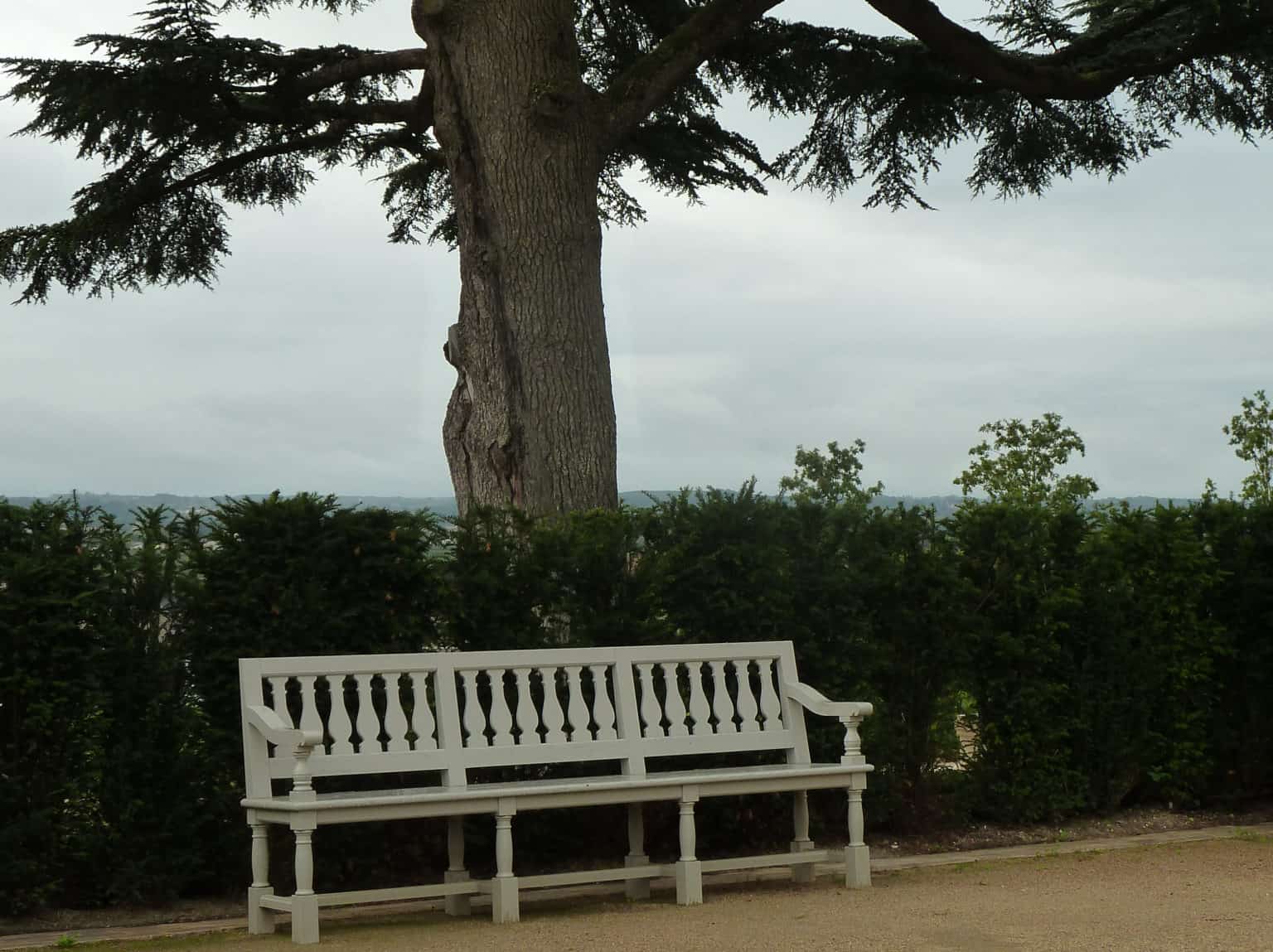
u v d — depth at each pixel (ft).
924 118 47.55
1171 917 20.72
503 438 38.45
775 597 29.30
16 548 24.50
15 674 23.50
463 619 27.07
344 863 26.40
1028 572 33.42
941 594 31.76
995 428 106.93
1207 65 46.01
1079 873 26.48
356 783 26.76
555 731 25.12
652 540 29.50
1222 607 36.22
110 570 24.79
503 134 38.96
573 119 39.40
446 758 23.95
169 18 42.50
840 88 46.42
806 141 49.11
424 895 22.38
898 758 31.63
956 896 23.77
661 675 28.91
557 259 39.01
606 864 28.50
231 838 25.30
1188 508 37.04
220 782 25.26
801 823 26.84
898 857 30.09
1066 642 34.17
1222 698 36.45
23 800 23.85
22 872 23.34
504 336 38.86
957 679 32.42
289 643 25.64
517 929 21.70
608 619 27.91
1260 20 42.73
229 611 25.50
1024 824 33.30
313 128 49.29
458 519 27.94
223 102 45.29
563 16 39.73
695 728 26.53
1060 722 33.68
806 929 20.57
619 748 25.53
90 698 24.03
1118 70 44.29
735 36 45.50
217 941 21.48
